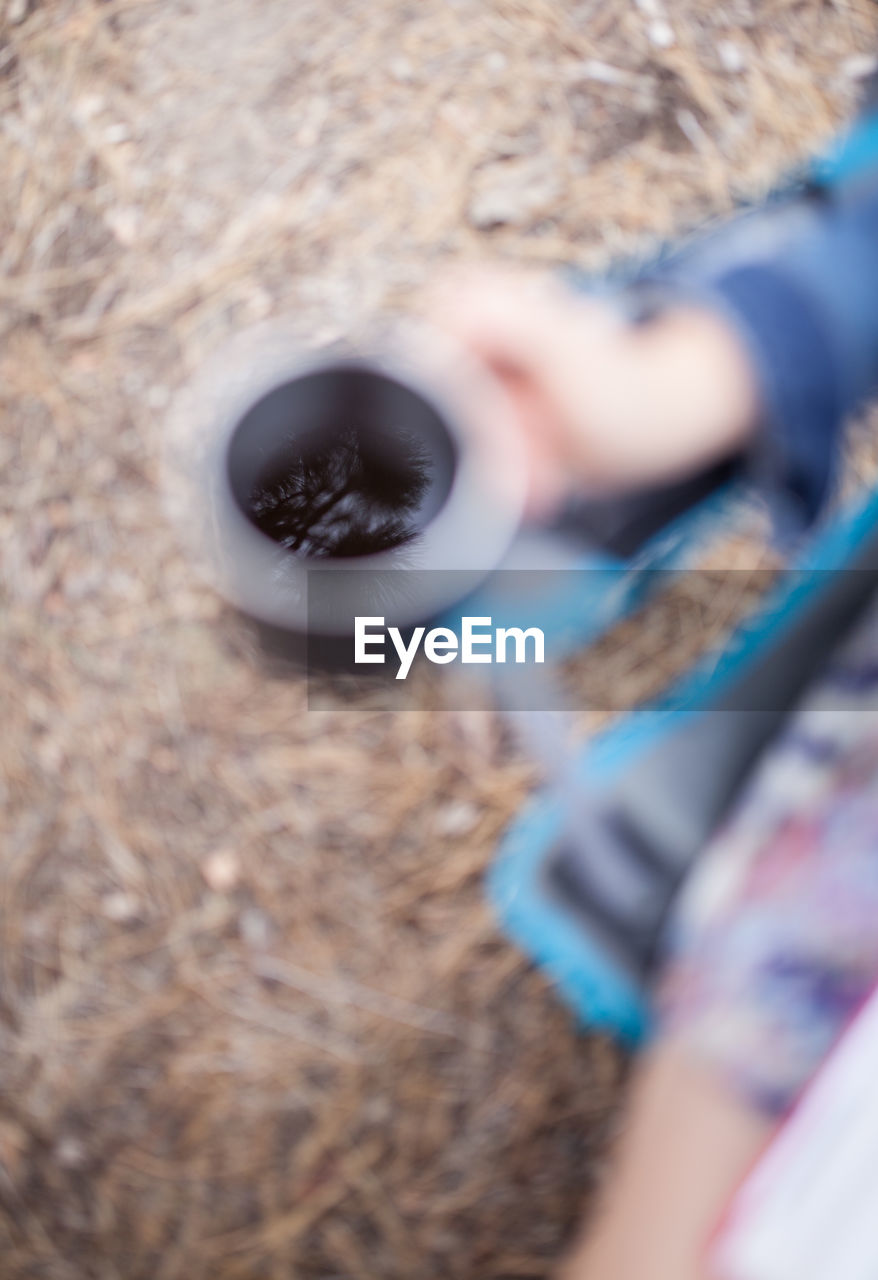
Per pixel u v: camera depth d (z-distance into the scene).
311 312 1.05
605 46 1.08
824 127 1.07
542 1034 1.00
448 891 1.01
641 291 0.67
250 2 1.07
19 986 1.00
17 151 1.06
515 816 1.01
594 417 0.66
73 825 1.01
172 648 1.01
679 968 0.57
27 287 1.05
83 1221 0.98
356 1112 0.99
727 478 0.68
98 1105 0.99
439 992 1.00
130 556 1.02
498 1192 0.99
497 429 0.63
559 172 1.08
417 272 1.06
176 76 1.07
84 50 1.06
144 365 1.04
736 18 1.08
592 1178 0.99
